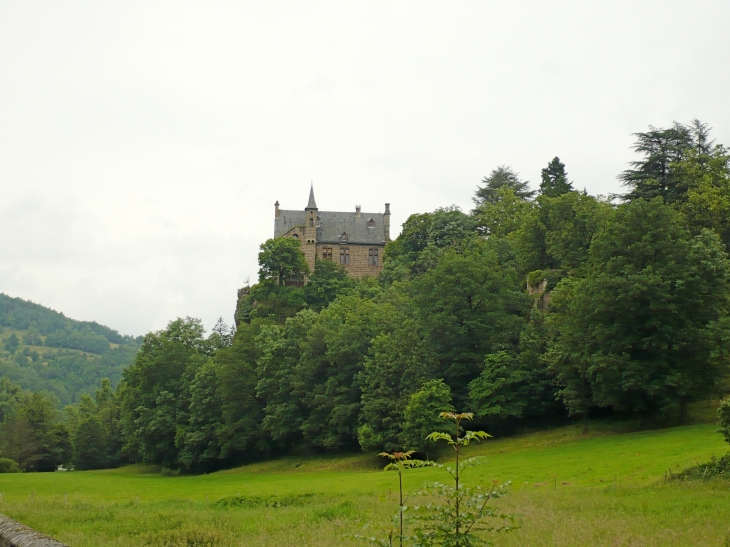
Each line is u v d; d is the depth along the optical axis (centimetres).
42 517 3744
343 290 14750
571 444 6744
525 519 2905
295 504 4459
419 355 8056
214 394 10119
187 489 6675
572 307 7275
